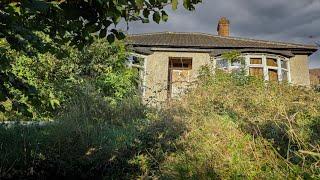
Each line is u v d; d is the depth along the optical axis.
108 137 6.04
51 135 5.77
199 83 10.24
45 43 2.52
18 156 5.25
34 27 2.41
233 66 16.16
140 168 5.26
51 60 9.52
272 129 4.42
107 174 5.36
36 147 5.46
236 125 5.11
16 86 2.30
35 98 2.43
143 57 16.67
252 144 3.96
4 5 2.12
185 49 16.66
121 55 11.43
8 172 5.01
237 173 3.61
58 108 7.61
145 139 5.80
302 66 16.81
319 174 2.83
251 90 8.45
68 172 5.40
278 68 16.48
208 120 5.89
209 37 19.09
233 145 4.15
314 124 4.83
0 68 2.29
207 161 4.14
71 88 8.46
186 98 8.12
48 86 8.82
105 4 2.11
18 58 8.84
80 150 5.57
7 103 2.69
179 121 6.09
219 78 10.79
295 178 2.94
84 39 2.55
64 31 2.48
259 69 16.53
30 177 5.21
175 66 18.06
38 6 1.92
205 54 16.81
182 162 4.62
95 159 5.42
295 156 3.32
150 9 2.37
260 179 3.34
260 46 16.28
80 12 2.11
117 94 9.77
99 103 7.79
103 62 11.05
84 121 6.26
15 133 5.83
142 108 8.14
